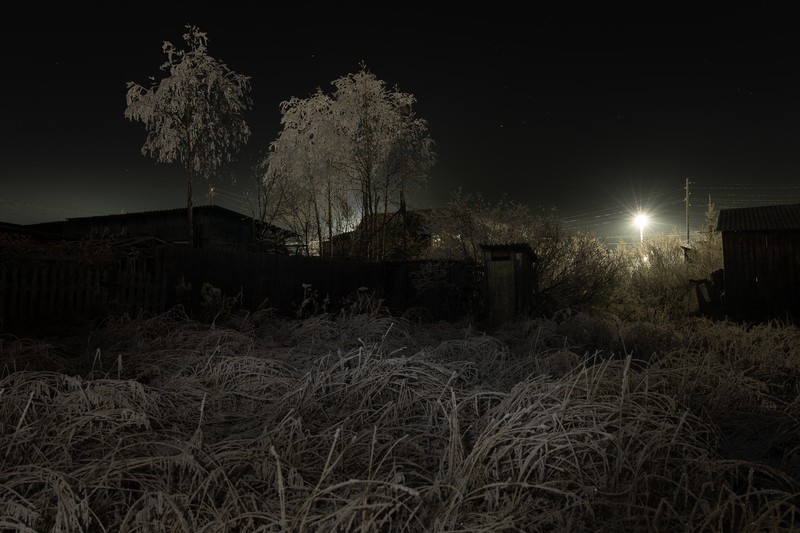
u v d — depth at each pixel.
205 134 14.88
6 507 1.95
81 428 2.80
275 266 9.13
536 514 2.12
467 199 12.71
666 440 2.58
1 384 3.15
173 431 2.94
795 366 5.34
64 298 6.90
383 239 15.68
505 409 3.08
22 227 13.95
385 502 1.98
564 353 4.71
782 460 2.90
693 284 12.73
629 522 2.06
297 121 16.67
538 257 11.62
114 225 21.17
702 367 4.32
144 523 1.83
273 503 2.08
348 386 3.67
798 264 11.14
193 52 14.74
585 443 2.46
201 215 19.38
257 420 3.34
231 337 5.58
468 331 6.74
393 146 15.69
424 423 3.25
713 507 2.15
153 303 7.50
